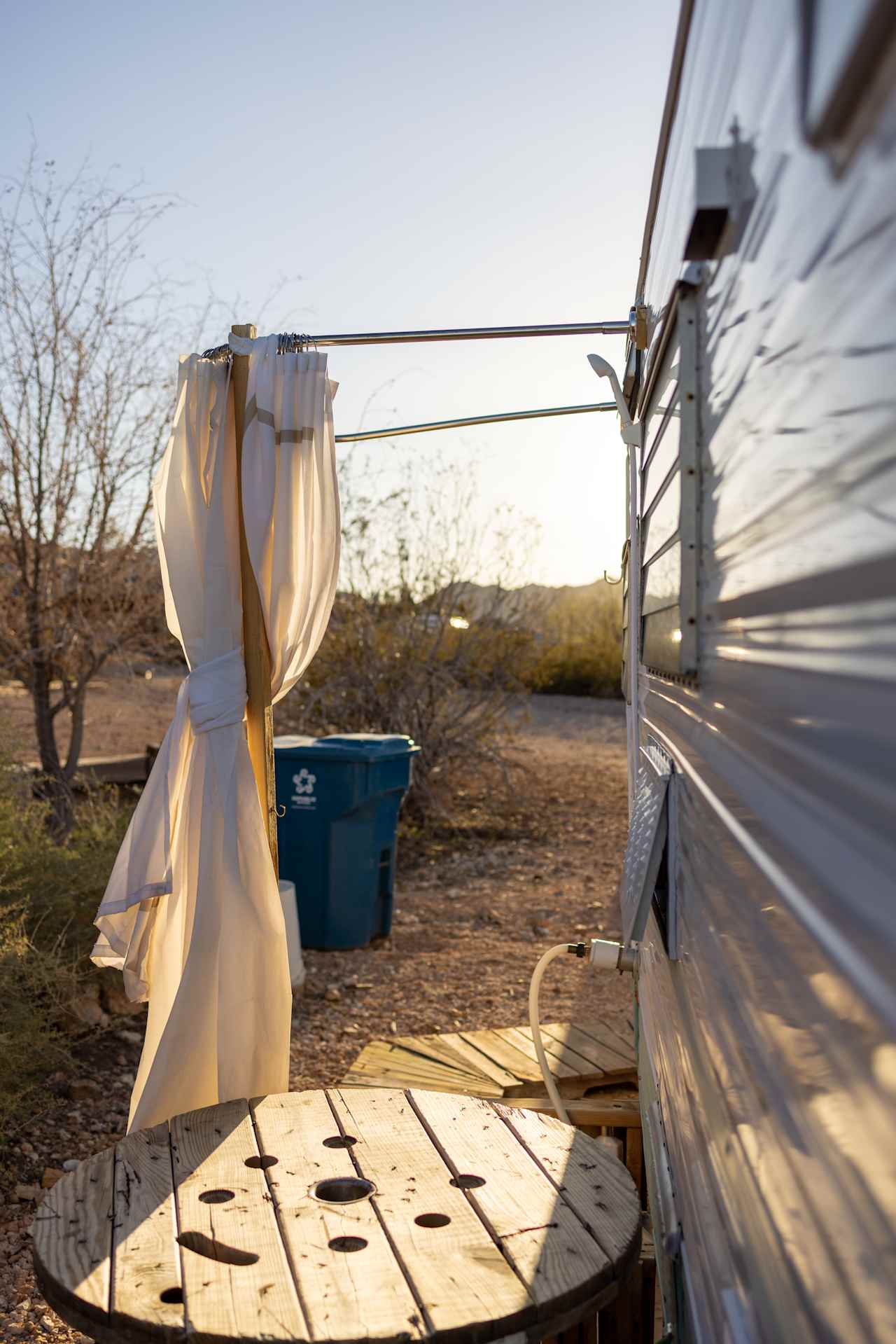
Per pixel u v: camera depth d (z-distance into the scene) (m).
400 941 7.01
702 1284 1.61
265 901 3.51
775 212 1.11
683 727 2.08
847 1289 0.81
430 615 10.30
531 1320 1.86
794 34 0.98
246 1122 2.72
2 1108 4.08
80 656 8.02
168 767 3.55
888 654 0.72
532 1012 3.51
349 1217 2.20
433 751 10.08
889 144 0.70
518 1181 2.37
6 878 4.98
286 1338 1.77
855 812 0.80
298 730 10.03
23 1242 3.55
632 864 2.60
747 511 1.30
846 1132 0.82
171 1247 2.08
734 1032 1.35
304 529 3.63
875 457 0.75
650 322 2.86
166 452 3.71
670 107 2.24
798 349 1.00
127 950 3.54
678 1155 2.04
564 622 14.88
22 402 7.59
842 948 0.82
